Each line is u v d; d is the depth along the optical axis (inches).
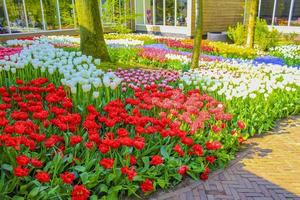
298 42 563.2
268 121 198.4
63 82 174.4
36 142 124.5
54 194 103.4
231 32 579.5
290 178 138.9
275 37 536.4
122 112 147.2
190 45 490.0
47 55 260.4
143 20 818.2
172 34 729.6
